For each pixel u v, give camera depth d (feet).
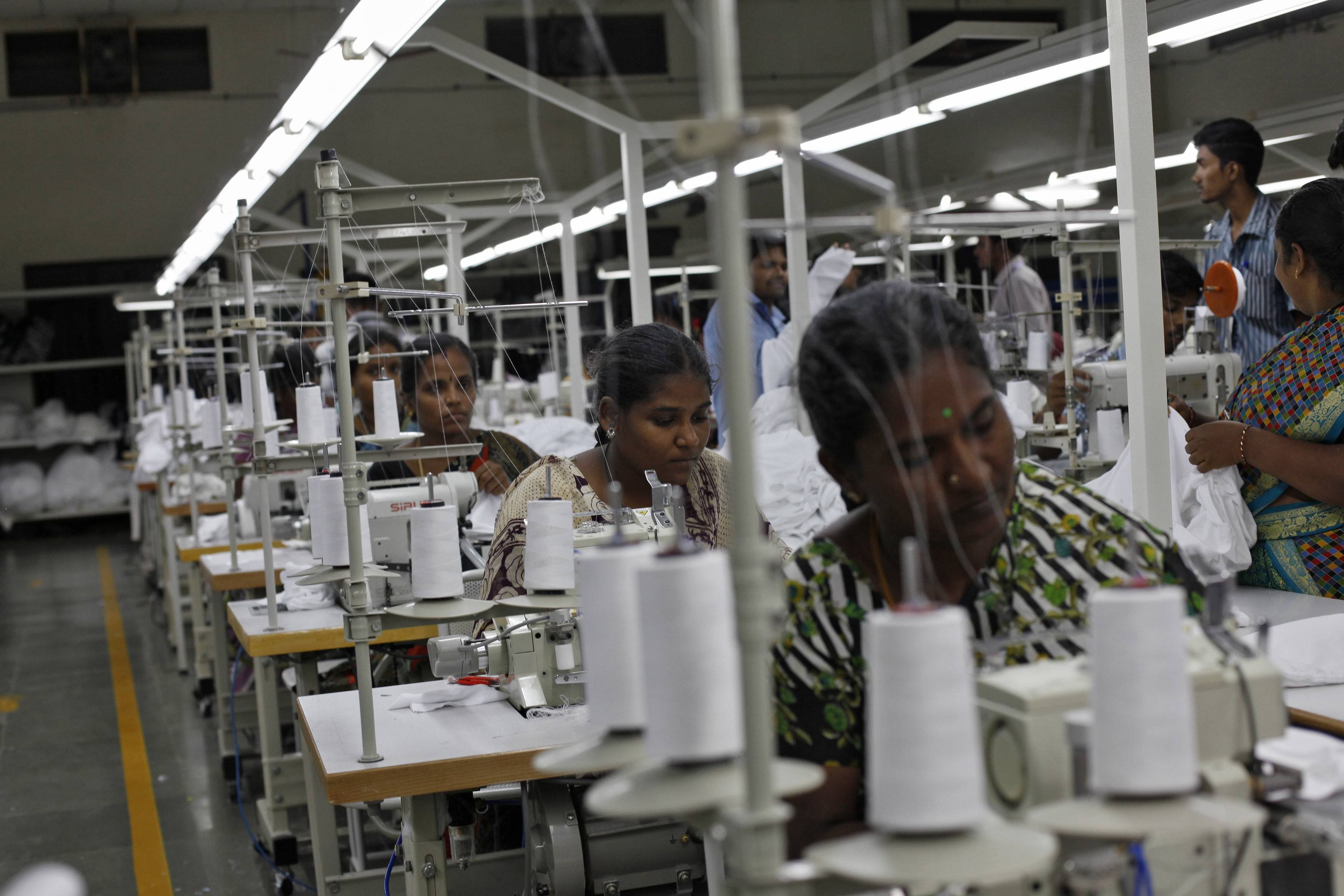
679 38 39.58
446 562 6.57
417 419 11.75
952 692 2.78
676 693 3.02
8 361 39.34
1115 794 2.93
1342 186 8.16
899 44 35.29
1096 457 10.32
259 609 11.72
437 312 8.09
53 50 40.42
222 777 14.79
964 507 3.83
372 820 11.09
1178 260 11.37
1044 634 3.92
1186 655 3.06
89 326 40.34
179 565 21.29
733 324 2.75
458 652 7.86
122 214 40.81
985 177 14.96
